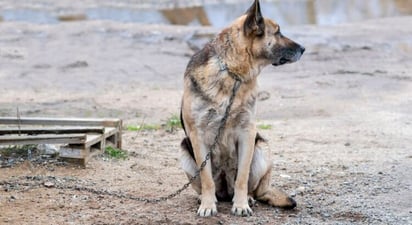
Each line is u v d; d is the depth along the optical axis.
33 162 11.20
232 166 9.44
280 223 8.91
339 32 27.53
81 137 11.05
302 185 10.73
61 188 10.11
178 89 19.55
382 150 13.03
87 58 23.20
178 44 25.50
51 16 31.14
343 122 15.59
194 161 9.52
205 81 8.91
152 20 30.55
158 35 26.72
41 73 21.25
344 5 35.50
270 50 9.11
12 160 11.24
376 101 17.73
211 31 27.45
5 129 11.52
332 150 13.09
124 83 20.23
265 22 9.09
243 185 9.21
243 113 9.01
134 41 25.88
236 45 8.92
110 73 21.41
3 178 10.46
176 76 21.22
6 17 30.67
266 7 34.62
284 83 20.08
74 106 17.34
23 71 21.42
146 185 10.55
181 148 9.70
